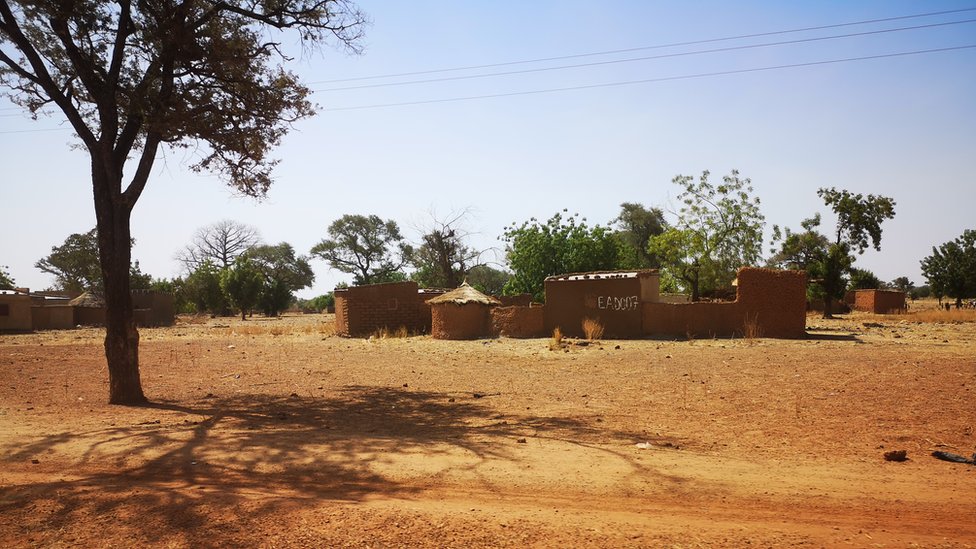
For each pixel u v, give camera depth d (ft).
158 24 43.14
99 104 42.63
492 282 209.67
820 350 68.28
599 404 41.11
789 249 151.64
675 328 87.40
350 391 48.44
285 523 18.79
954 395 39.81
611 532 18.17
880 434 31.04
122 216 42.98
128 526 18.90
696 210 140.97
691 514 20.01
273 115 47.26
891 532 18.30
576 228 137.28
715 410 38.11
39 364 68.80
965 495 21.84
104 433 31.12
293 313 317.63
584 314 91.86
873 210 142.00
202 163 48.52
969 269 186.70
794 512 20.21
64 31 41.32
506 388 49.19
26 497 21.27
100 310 163.73
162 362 71.15
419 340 97.66
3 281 223.71
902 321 124.06
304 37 48.73
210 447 28.12
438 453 27.37
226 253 304.71
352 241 293.43
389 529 18.37
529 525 18.66
